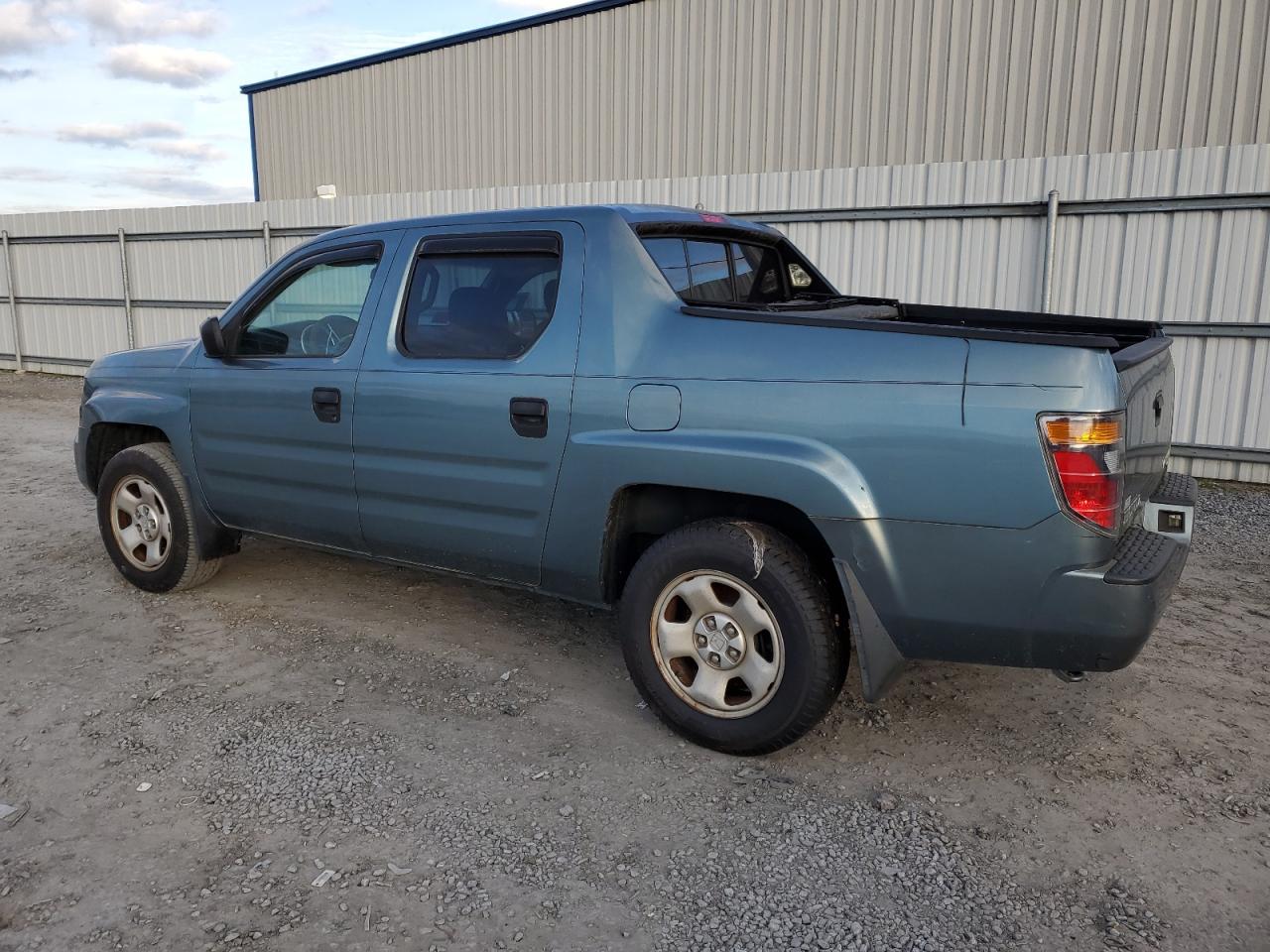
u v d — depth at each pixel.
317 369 4.09
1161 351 3.34
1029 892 2.57
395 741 3.37
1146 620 2.70
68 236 15.52
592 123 14.90
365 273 4.08
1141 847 2.77
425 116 16.89
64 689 3.79
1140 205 7.78
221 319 4.51
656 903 2.52
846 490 2.89
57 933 2.39
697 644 3.26
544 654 4.16
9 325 16.83
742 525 3.13
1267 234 7.40
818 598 3.03
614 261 3.40
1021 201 8.20
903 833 2.84
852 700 3.71
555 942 2.37
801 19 12.70
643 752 3.31
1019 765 3.24
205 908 2.48
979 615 2.83
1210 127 10.35
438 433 3.71
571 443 3.38
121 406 4.81
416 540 3.93
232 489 4.48
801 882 2.61
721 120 13.62
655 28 13.98
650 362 3.24
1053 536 2.69
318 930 2.40
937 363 2.79
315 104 18.39
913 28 11.89
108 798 3.00
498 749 3.32
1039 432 2.66
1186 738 3.43
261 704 3.66
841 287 9.18
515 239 3.65
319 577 5.17
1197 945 2.36
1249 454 7.80
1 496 7.20
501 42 15.64
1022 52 11.25
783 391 3.00
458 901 2.52
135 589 4.98
